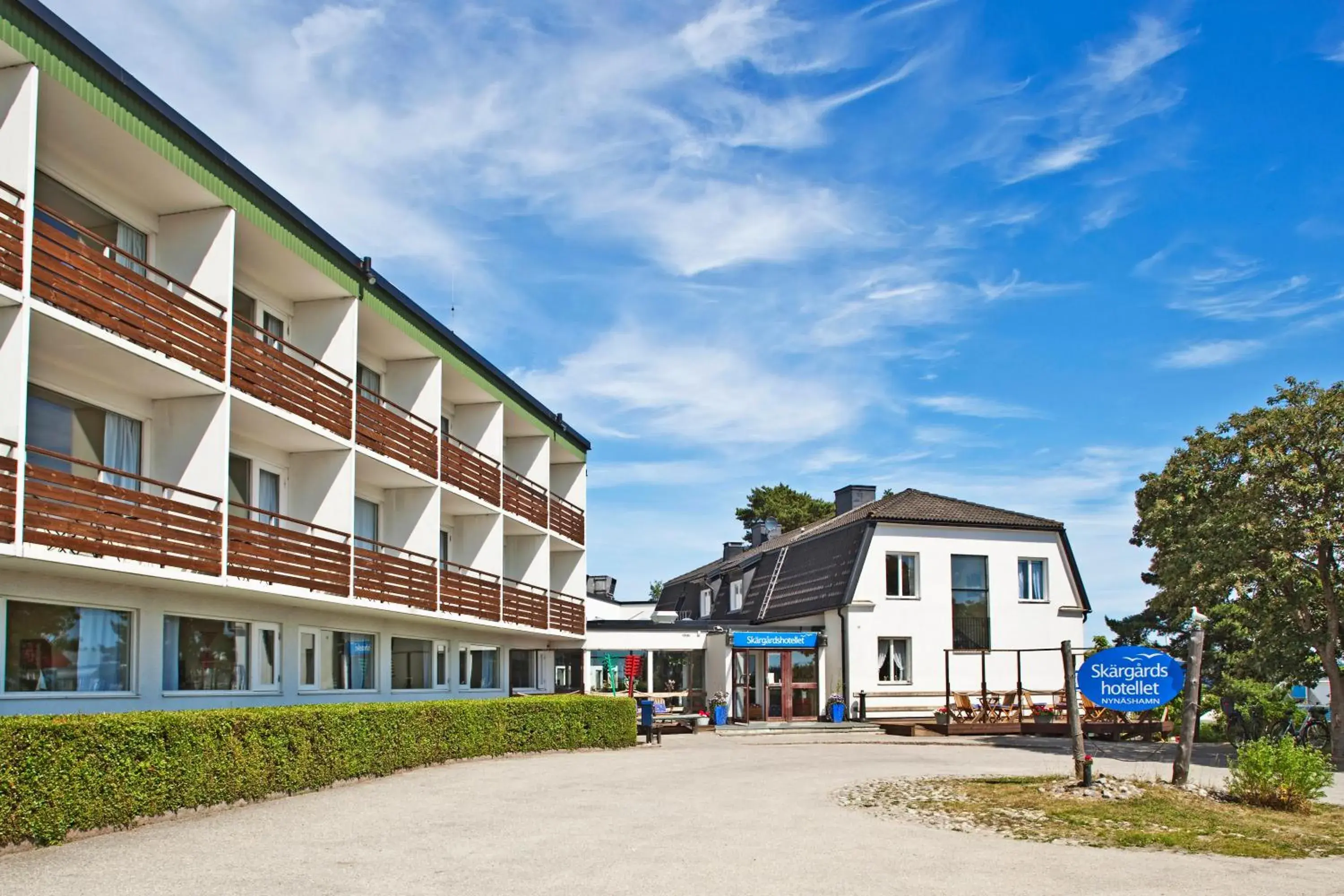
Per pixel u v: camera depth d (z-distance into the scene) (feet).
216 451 55.77
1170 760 79.56
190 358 53.52
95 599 51.57
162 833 39.60
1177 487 85.87
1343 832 44.04
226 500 55.62
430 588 79.66
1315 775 50.31
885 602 121.19
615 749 88.28
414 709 65.98
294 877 32.50
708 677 127.34
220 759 45.88
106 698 51.93
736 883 32.94
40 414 50.57
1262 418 81.71
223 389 55.93
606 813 47.09
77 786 37.58
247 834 39.78
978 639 124.47
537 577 106.73
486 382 95.04
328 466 69.92
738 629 137.18
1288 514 79.10
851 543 123.95
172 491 56.13
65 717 39.50
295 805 48.19
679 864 35.73
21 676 47.80
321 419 65.98
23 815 35.29
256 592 58.18
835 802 51.44
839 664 120.78
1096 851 39.19
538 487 106.73
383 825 42.75
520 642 112.57
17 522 42.34
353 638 77.51
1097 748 91.86
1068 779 57.62
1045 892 32.48
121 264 54.90
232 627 63.26
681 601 182.80
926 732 108.78
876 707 119.03
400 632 83.66
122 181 54.65
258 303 69.10
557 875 33.58
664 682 131.13
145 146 51.21
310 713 53.83
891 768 69.87
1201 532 82.33
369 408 73.10
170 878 31.86
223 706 60.75
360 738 58.90
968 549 125.80
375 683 79.77
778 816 46.68
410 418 84.89
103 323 47.83
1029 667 125.90
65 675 50.24
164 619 57.00
